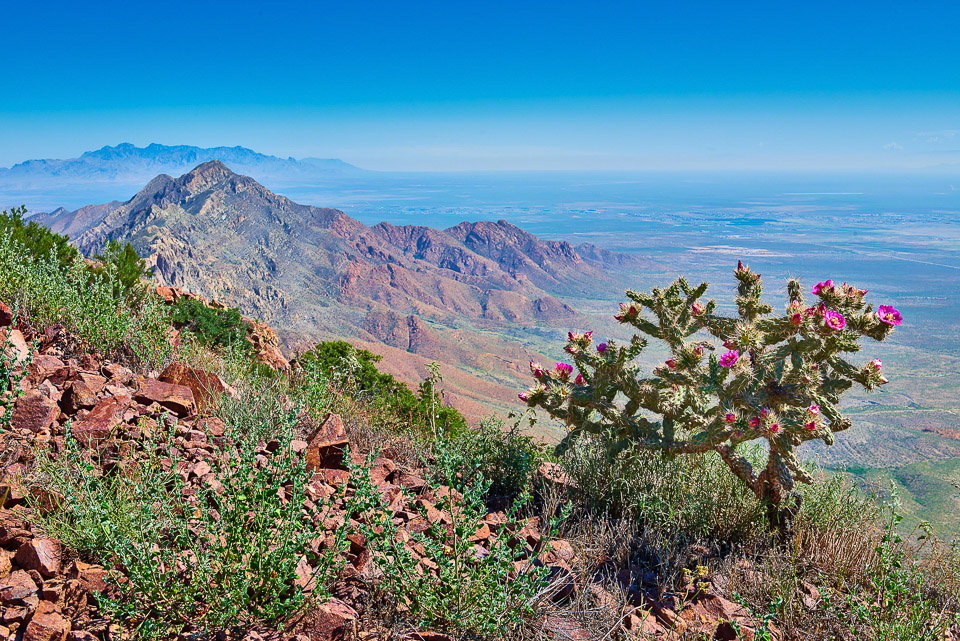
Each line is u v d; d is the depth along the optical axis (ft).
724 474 15.05
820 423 13.50
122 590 8.52
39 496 10.28
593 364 15.67
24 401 12.89
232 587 8.55
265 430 15.20
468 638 9.12
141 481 9.68
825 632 10.14
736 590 11.25
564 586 10.78
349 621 8.75
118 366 17.39
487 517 13.03
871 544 12.57
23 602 8.24
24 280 19.57
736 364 14.06
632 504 14.06
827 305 15.15
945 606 9.95
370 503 9.52
